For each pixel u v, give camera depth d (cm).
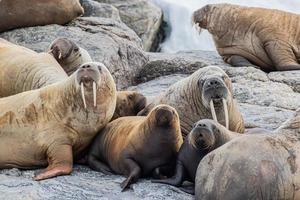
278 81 4028
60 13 4331
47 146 2511
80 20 4450
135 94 2986
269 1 7356
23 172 2502
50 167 2464
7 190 2233
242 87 3772
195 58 4597
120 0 6294
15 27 4253
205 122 2328
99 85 2497
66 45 3400
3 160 2538
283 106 3556
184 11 6775
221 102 2633
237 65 4559
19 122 2539
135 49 4272
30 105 2558
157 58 4453
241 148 2080
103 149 2570
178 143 2431
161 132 2397
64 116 2533
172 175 2464
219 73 2712
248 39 4606
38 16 4278
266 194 2022
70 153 2519
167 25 6744
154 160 2417
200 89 2688
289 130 2133
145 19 6256
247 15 4644
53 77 3027
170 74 4303
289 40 4575
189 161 2350
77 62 3441
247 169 2036
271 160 2045
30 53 3275
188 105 2747
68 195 2219
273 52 4538
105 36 4231
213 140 2295
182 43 6662
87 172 2516
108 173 2503
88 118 2536
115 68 4034
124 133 2517
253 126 3056
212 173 2111
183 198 2227
